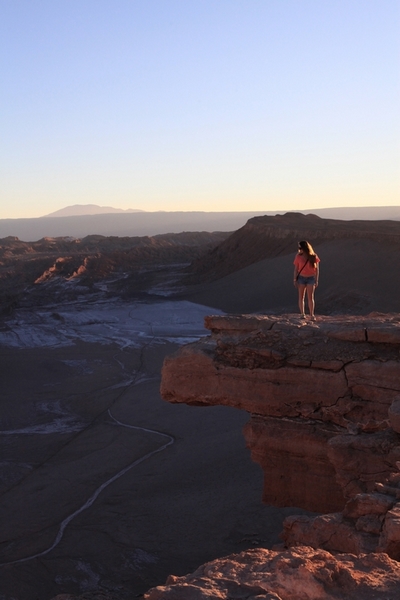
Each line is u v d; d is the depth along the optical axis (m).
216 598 4.52
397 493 6.93
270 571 5.01
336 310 52.97
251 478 20.47
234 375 10.93
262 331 10.95
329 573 4.70
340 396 10.21
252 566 5.27
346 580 4.68
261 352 10.70
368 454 9.23
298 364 10.48
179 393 11.45
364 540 6.46
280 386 10.61
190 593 4.63
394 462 8.97
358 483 9.23
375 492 7.13
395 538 5.75
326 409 10.31
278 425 10.73
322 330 10.66
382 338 10.09
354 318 11.41
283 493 10.89
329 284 59.47
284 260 73.62
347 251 65.12
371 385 10.01
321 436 10.36
